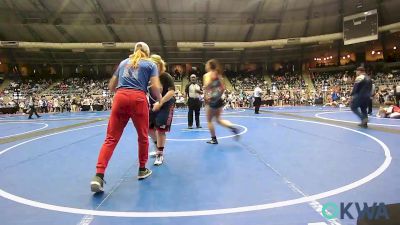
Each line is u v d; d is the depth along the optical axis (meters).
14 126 13.01
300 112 18.22
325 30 36.00
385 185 3.73
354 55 40.00
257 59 42.66
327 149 6.09
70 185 4.04
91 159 5.63
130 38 36.47
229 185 3.91
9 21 32.06
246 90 36.34
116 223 2.85
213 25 34.62
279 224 2.77
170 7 31.62
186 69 43.25
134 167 4.95
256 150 6.14
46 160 5.57
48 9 30.88
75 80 39.59
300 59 42.53
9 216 3.04
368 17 31.91
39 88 36.12
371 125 10.12
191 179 4.21
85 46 35.72
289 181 4.01
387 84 30.56
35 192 3.76
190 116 10.32
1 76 38.56
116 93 4.08
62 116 20.05
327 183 3.88
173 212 3.09
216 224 2.80
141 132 4.16
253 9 32.91
